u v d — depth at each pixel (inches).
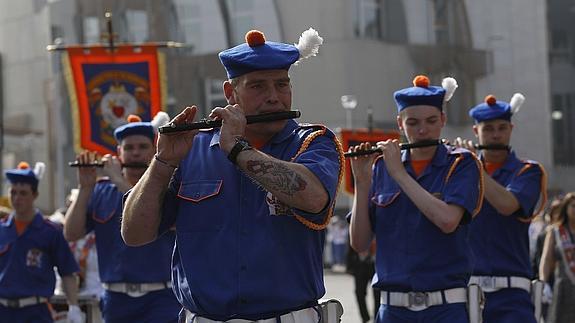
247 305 410.9
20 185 844.0
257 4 3784.5
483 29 4106.8
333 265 2992.1
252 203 414.0
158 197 412.8
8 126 4384.8
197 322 422.6
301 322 417.1
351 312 1653.5
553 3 4803.2
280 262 410.9
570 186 4507.9
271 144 414.6
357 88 3752.5
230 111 395.5
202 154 426.0
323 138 412.8
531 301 735.7
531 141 4222.4
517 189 724.0
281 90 407.2
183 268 422.6
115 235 753.0
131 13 3897.6
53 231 853.8
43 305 852.6
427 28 3934.5
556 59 4788.4
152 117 1111.6
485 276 727.1
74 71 1107.3
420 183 629.3
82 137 1103.0
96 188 770.8
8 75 4451.3
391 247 629.3
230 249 413.1
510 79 4165.8
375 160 649.0
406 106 630.5
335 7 3720.5
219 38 3833.7
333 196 398.6
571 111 4795.8
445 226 602.5
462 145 701.3
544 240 1064.8
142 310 747.4
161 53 1116.5
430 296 617.0
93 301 914.1
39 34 4252.0
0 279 844.6
